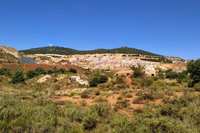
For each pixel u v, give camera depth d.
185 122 6.25
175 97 12.04
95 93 19.91
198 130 5.61
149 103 11.73
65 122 6.87
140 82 32.62
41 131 5.60
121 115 7.68
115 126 6.05
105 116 8.47
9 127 5.72
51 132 5.80
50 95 18.72
